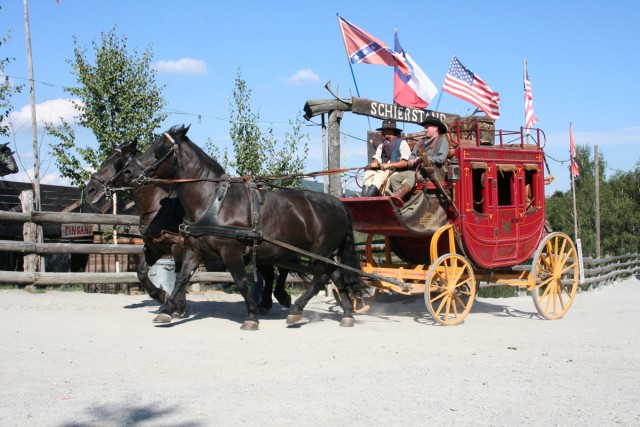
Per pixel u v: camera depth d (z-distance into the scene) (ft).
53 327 29.48
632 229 115.96
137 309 36.40
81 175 57.93
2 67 60.34
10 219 40.55
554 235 39.11
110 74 58.95
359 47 44.29
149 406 18.01
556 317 39.09
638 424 17.17
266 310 37.24
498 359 25.07
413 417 17.40
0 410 17.43
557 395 19.90
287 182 56.13
